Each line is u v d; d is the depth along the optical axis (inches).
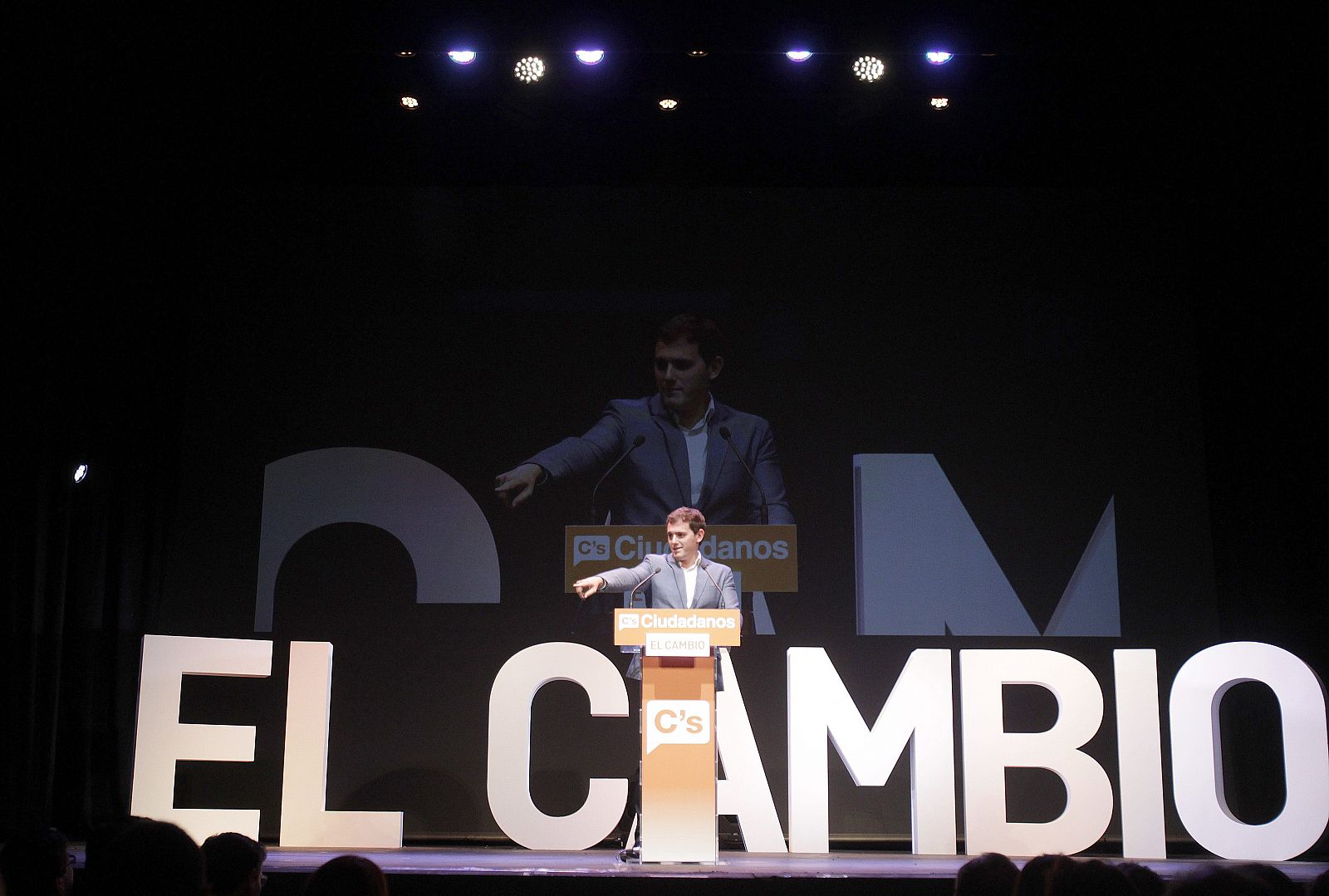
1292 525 235.3
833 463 239.6
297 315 243.1
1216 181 238.5
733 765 204.5
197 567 235.3
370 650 232.5
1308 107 216.4
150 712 199.0
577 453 239.6
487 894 162.9
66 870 98.5
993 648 233.8
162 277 242.4
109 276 239.0
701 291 244.1
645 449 239.8
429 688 231.1
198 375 241.3
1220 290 241.0
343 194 246.1
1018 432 240.4
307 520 237.1
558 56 227.1
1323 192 226.5
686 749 172.7
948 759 202.5
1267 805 227.6
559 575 235.8
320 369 242.1
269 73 223.3
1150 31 212.2
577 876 162.4
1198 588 235.0
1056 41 216.8
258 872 105.1
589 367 242.5
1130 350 242.1
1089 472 238.8
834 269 244.4
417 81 228.4
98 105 219.5
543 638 233.6
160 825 73.4
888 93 229.5
